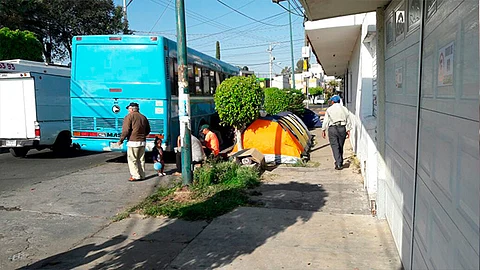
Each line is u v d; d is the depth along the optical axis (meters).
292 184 8.10
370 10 5.57
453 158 2.27
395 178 4.54
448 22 2.39
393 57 4.62
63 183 8.85
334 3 4.98
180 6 7.46
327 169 9.78
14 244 5.27
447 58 2.41
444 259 2.46
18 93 12.12
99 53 10.84
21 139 12.12
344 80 22.95
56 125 12.97
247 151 9.63
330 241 4.97
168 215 6.21
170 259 4.64
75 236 5.54
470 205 1.97
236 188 7.51
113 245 5.16
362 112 9.21
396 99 4.41
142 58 10.68
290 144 10.53
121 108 10.82
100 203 7.18
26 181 9.12
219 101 10.46
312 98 63.69
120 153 13.73
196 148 9.04
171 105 10.91
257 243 5.01
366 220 5.71
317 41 11.15
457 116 2.20
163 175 9.59
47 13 27.38
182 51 7.54
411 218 3.57
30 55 21.34
